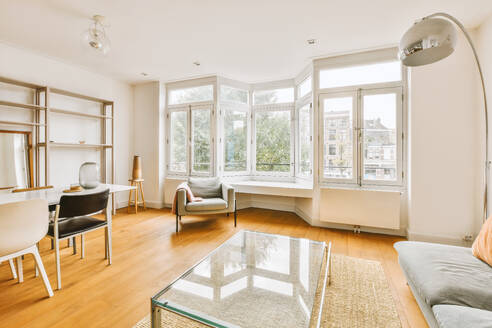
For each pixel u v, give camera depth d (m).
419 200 2.75
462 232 2.60
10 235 1.49
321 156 3.48
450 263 1.44
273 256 1.87
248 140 4.69
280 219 3.91
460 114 2.58
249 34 2.75
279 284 1.50
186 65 3.74
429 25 1.31
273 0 2.12
